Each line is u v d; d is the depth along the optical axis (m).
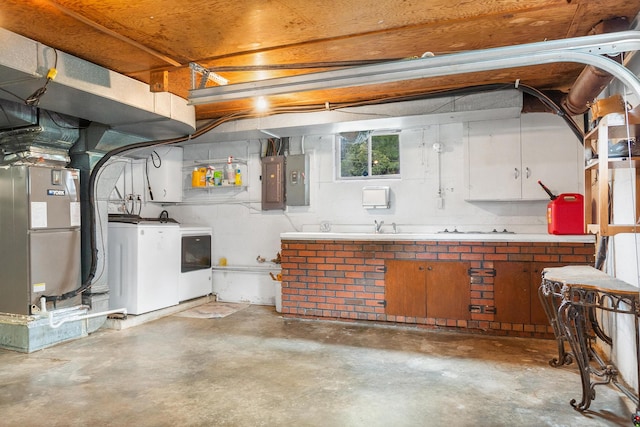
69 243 4.21
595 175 3.58
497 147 4.51
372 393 2.85
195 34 2.87
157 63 3.38
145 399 2.77
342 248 4.77
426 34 2.92
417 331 4.38
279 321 4.86
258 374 3.20
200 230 5.82
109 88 3.41
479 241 4.23
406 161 5.12
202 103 3.34
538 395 2.80
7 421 2.49
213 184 5.95
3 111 3.65
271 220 5.80
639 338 2.29
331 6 2.47
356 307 4.71
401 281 4.53
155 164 5.97
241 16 2.61
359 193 5.34
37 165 3.95
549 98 4.11
